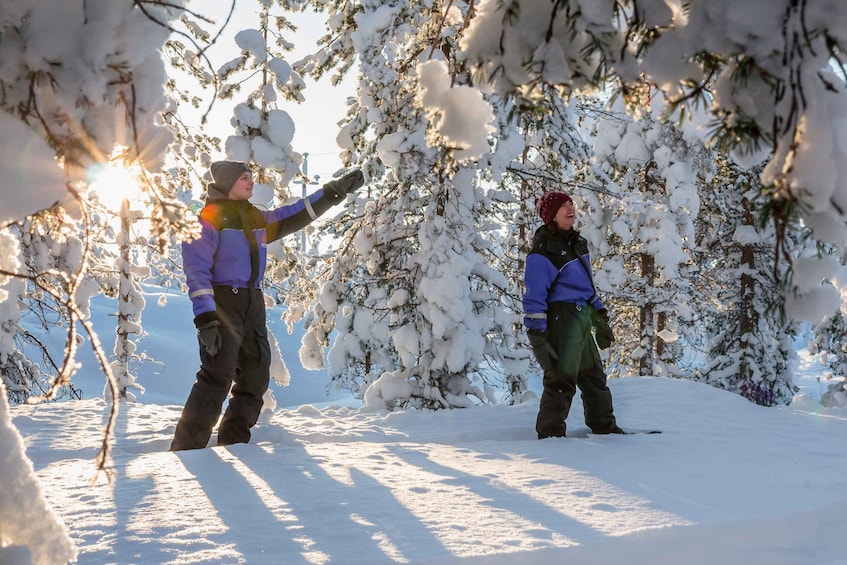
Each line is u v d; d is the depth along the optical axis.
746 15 1.24
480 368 9.06
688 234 12.81
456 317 8.23
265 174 9.16
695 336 15.52
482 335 8.93
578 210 11.10
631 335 14.52
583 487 3.48
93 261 9.70
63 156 1.49
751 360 14.87
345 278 9.79
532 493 3.36
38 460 4.90
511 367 9.12
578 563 2.58
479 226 9.52
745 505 3.17
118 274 10.53
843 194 1.23
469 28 1.45
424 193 9.20
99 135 1.47
